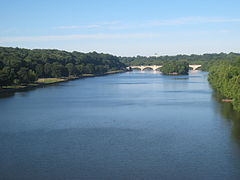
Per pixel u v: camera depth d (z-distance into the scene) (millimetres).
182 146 72062
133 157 65312
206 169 58906
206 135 80875
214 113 109438
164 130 86938
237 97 105438
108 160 63750
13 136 81750
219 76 162625
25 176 56875
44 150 70188
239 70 145500
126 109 121875
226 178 55344
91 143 75062
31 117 106188
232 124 92250
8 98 156875
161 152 68125
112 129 88875
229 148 70188
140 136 80938
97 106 130250
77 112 115688
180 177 55844
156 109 120812
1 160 64188
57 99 153375
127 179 55344
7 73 198500
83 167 60438
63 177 56344
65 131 86750
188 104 131875
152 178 55562
